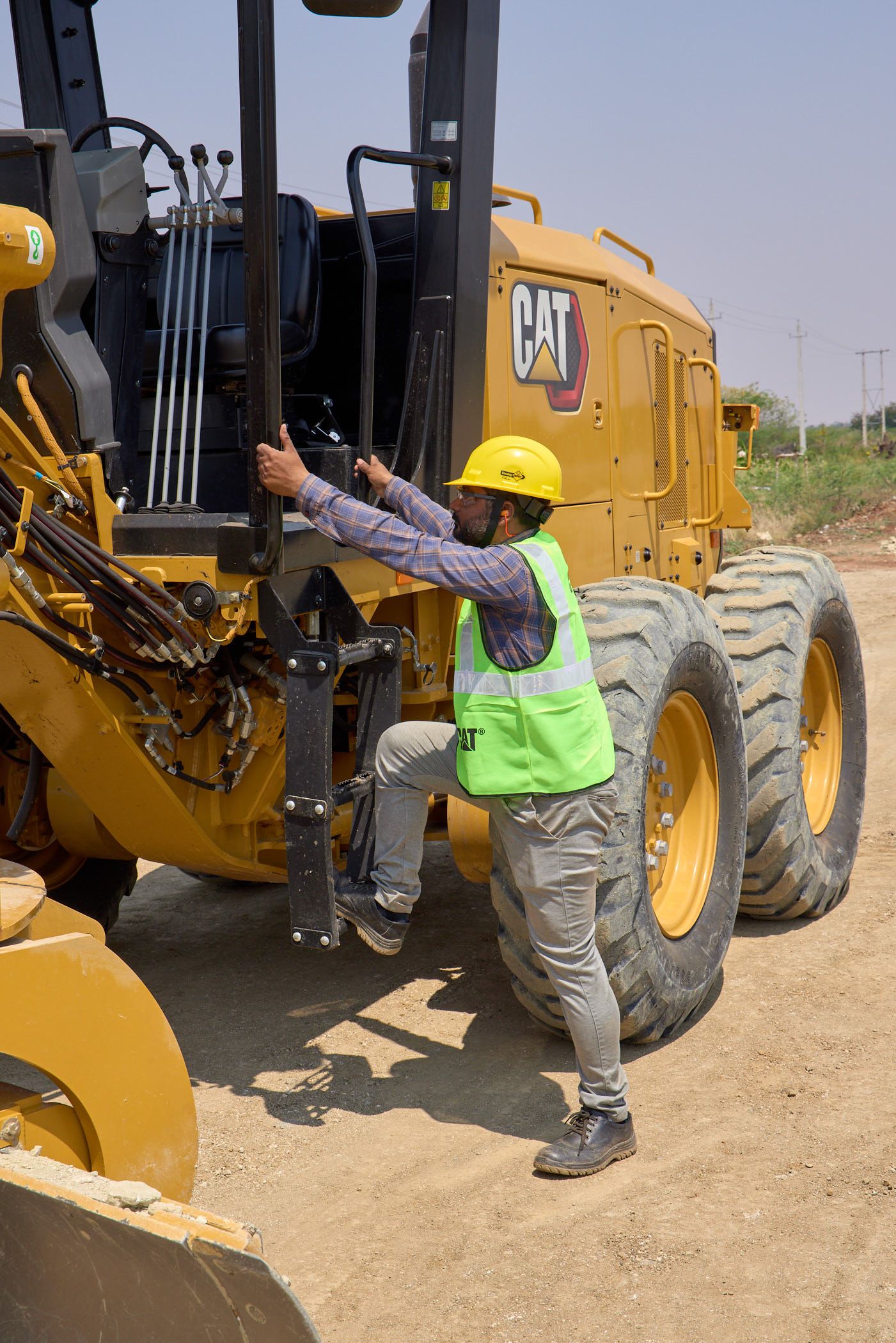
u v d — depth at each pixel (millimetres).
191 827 3623
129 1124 2459
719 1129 3545
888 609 14133
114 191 3578
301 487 3029
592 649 3949
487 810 3404
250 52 2846
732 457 7086
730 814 4531
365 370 3592
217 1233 1880
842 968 4754
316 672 3150
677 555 6020
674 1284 2822
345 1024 4391
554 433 4734
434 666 4266
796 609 5191
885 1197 3141
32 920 2451
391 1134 3582
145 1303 2021
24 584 3057
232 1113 3727
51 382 3180
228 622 3170
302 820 3201
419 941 5238
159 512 3414
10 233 2699
